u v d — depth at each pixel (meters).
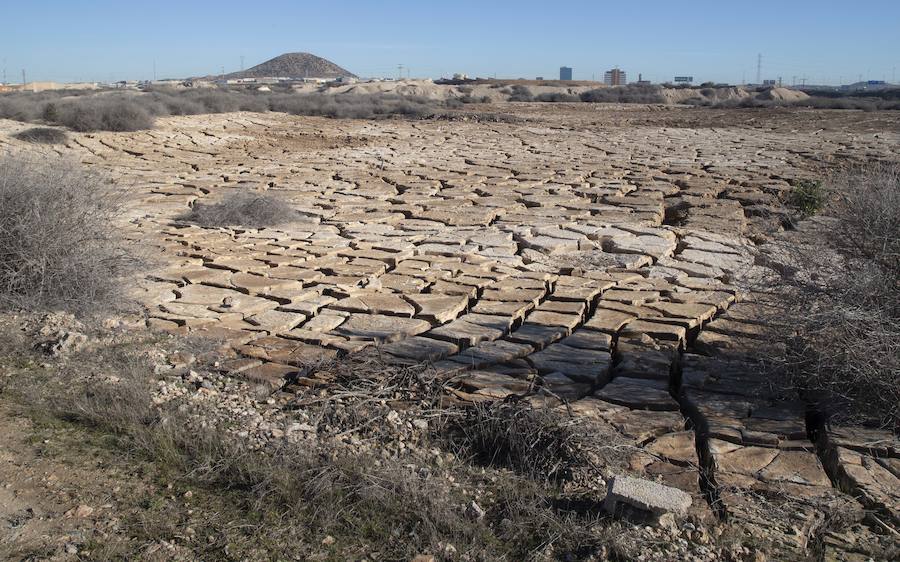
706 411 5.32
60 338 6.20
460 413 5.12
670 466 4.55
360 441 4.81
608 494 3.99
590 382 5.90
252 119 35.19
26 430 4.70
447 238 11.32
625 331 7.03
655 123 37.06
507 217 13.29
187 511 3.94
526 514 4.00
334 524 3.86
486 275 9.16
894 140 25.88
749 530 3.89
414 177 18.12
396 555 3.65
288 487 4.11
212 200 14.84
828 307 5.41
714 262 9.80
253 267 9.41
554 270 9.56
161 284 8.52
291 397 5.55
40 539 3.63
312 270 9.30
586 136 29.52
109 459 4.40
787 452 4.75
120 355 6.08
